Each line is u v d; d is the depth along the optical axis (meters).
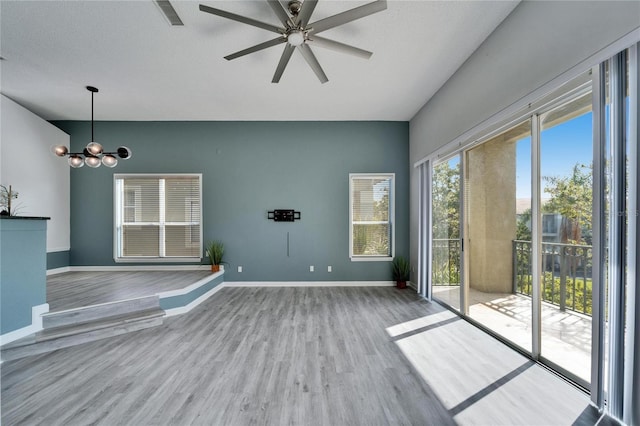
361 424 1.69
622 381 1.63
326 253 5.34
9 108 4.19
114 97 4.31
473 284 3.39
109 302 3.32
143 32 2.79
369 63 3.37
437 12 2.54
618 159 1.63
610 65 1.67
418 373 2.23
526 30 2.35
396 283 5.25
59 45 2.99
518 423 1.68
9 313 2.61
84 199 5.27
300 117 5.22
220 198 5.35
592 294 1.78
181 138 5.35
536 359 2.40
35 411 1.81
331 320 3.44
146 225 5.32
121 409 1.83
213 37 2.88
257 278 5.32
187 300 3.86
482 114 2.98
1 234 2.55
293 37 2.24
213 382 2.13
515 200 2.76
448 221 3.99
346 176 5.38
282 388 2.04
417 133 4.94
